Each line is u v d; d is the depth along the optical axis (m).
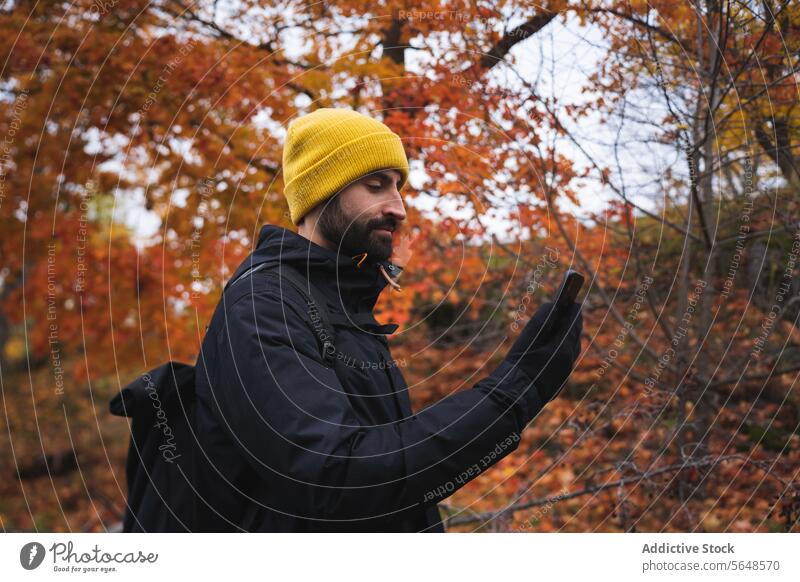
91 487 7.98
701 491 3.13
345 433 1.07
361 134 1.40
